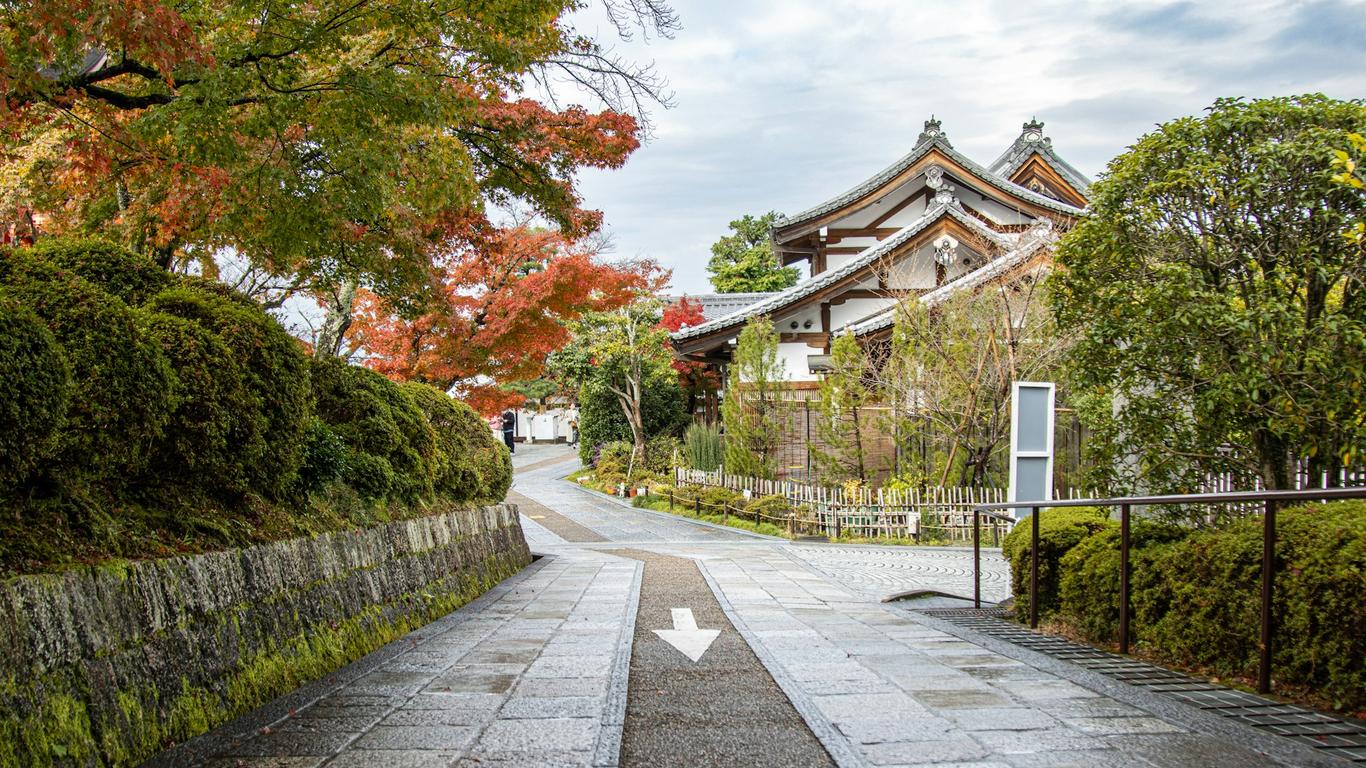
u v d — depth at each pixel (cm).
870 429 2011
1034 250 1773
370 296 1309
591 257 1961
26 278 422
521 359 1462
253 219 730
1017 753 356
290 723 408
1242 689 454
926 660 566
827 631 696
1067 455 1762
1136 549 577
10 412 339
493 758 354
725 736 396
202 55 502
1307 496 393
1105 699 446
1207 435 728
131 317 446
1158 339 711
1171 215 723
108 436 415
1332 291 709
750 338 2159
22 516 370
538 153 972
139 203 786
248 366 548
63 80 543
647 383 3092
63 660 330
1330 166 628
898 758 352
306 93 636
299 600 539
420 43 691
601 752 362
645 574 1139
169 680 388
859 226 2883
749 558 1380
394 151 723
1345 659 397
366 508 741
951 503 1712
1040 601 718
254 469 558
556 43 767
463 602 882
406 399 913
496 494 1271
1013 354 1698
